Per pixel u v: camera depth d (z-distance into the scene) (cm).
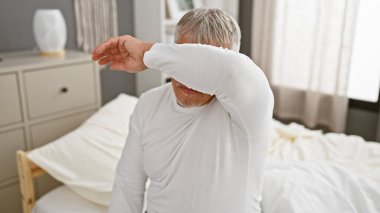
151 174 92
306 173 122
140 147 95
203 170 82
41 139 191
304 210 104
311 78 277
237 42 81
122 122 171
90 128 164
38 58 196
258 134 79
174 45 73
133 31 285
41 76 184
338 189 115
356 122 281
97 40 257
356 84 280
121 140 160
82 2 242
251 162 82
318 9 262
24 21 219
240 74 69
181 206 85
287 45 286
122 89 294
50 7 229
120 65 82
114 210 99
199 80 71
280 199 108
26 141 185
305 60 282
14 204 188
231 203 82
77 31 244
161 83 280
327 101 282
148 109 91
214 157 81
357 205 113
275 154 174
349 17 251
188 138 84
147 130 90
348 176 122
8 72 170
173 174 87
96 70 211
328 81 274
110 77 281
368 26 262
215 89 71
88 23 249
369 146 178
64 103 198
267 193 112
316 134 191
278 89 303
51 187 203
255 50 307
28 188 151
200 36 77
